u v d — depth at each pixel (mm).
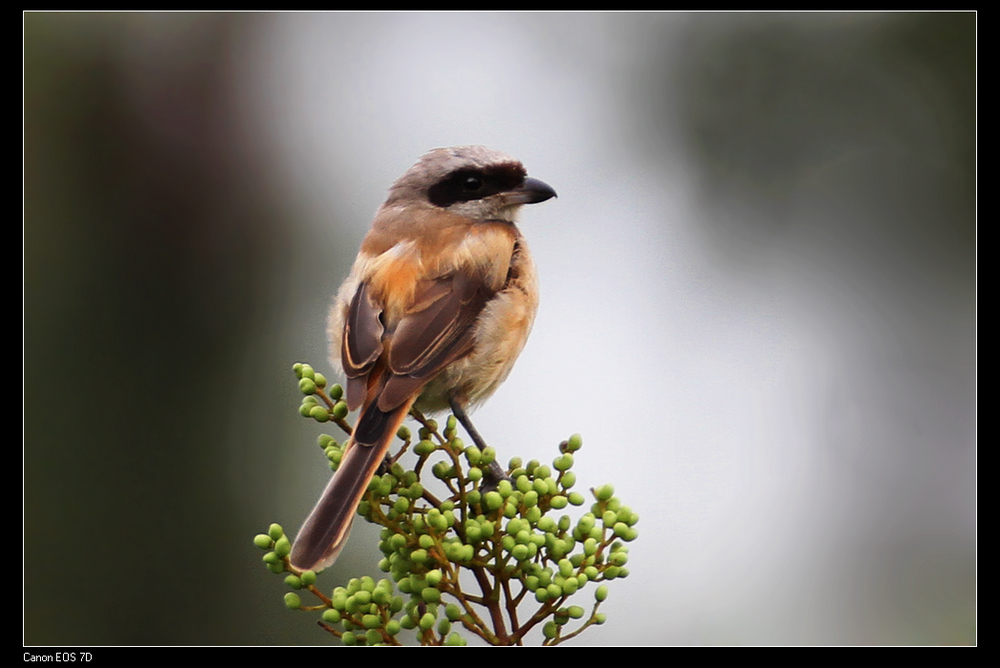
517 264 7477
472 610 4988
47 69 11836
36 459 10977
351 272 7402
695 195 12422
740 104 12523
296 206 12492
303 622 10898
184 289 11961
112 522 11039
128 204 11930
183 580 10992
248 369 11930
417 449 5488
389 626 4918
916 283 11914
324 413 5906
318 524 5293
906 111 12250
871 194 12164
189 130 12250
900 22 12312
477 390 7273
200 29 12344
